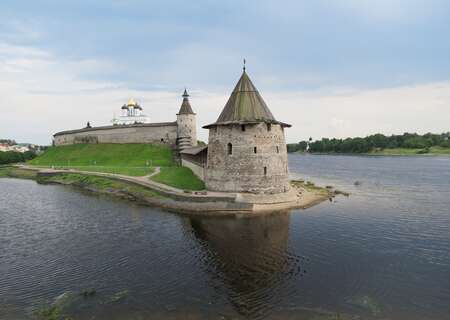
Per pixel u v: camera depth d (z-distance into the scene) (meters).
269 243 24.33
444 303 15.95
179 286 17.95
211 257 21.88
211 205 34.31
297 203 37.00
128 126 83.06
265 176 37.22
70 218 33.22
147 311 15.55
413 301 16.14
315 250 22.83
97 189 50.19
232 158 37.88
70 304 16.25
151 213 34.31
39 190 52.56
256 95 39.34
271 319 14.77
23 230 29.31
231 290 17.42
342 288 17.48
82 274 19.75
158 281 18.59
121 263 21.22
